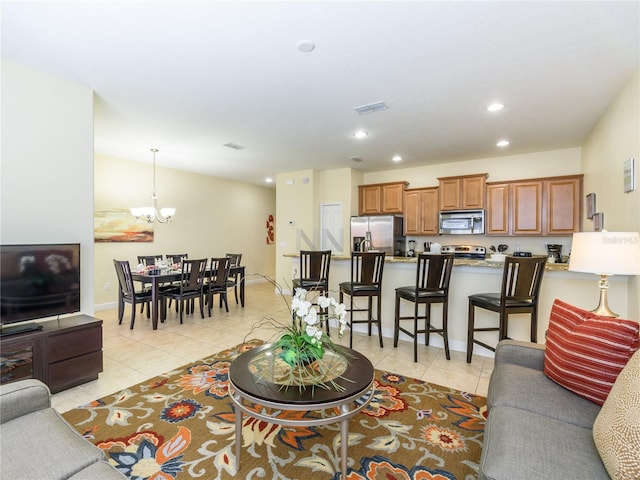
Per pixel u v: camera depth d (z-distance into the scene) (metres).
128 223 5.75
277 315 5.01
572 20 2.03
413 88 2.99
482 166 5.73
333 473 1.67
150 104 3.34
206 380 2.71
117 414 2.19
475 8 1.93
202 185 7.09
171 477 1.62
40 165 2.67
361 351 3.45
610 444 1.05
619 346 1.46
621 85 2.88
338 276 4.26
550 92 3.05
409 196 6.26
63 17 2.00
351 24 2.09
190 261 4.61
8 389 1.36
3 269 2.31
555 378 1.66
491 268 3.33
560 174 5.09
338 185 6.62
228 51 2.39
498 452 1.18
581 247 2.04
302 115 3.64
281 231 7.08
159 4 1.89
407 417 2.18
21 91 2.57
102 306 5.39
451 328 3.55
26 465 1.09
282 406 1.47
